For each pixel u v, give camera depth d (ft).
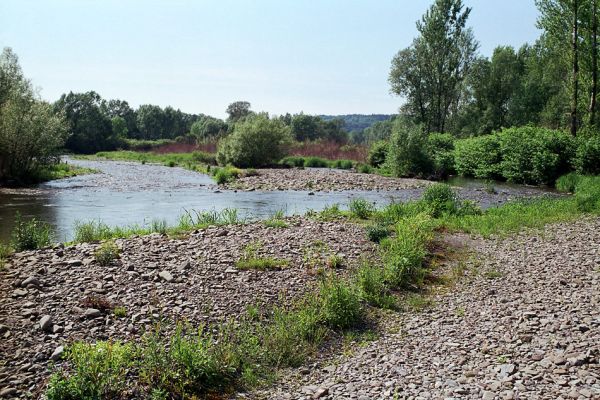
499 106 224.33
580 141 113.19
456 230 56.49
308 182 118.01
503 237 52.65
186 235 47.50
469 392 20.27
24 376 21.09
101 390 19.72
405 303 33.14
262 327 27.50
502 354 24.06
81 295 29.89
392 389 20.90
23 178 114.73
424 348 25.53
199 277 34.22
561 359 22.66
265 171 146.30
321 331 27.37
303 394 21.11
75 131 330.13
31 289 30.53
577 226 57.21
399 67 204.95
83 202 84.23
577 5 122.42
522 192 101.65
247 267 37.01
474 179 133.08
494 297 33.63
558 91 206.18
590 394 19.30
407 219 54.29
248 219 62.28
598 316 28.43
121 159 239.30
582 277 36.96
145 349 22.81
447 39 191.83
